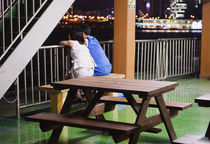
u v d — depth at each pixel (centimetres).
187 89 868
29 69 1197
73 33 625
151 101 485
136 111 400
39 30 561
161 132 498
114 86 403
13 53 524
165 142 454
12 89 866
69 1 616
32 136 480
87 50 612
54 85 428
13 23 651
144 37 3512
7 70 519
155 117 418
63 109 435
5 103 690
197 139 349
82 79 458
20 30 585
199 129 515
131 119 570
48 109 646
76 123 383
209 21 1018
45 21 570
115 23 759
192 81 1002
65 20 4978
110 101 479
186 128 520
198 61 1098
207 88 884
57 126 423
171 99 744
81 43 627
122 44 754
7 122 551
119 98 496
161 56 961
